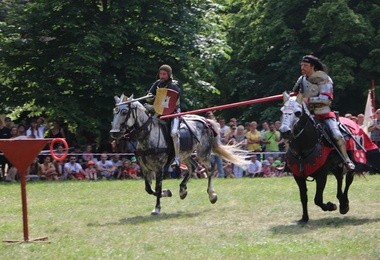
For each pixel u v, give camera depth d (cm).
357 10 3709
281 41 3859
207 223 1295
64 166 2455
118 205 1594
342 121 1352
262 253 991
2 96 2905
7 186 2102
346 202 1365
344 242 1067
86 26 2912
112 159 2527
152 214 1434
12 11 2938
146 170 1466
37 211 1501
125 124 1425
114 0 2912
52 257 987
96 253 1005
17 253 1018
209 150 1574
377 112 2366
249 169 2511
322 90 1273
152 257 976
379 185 1944
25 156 1105
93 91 2934
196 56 3047
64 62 2795
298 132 1251
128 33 2905
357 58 3722
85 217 1401
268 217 1359
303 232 1180
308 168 1263
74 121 2808
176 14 3019
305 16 3828
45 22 2905
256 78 3994
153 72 2958
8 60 2928
